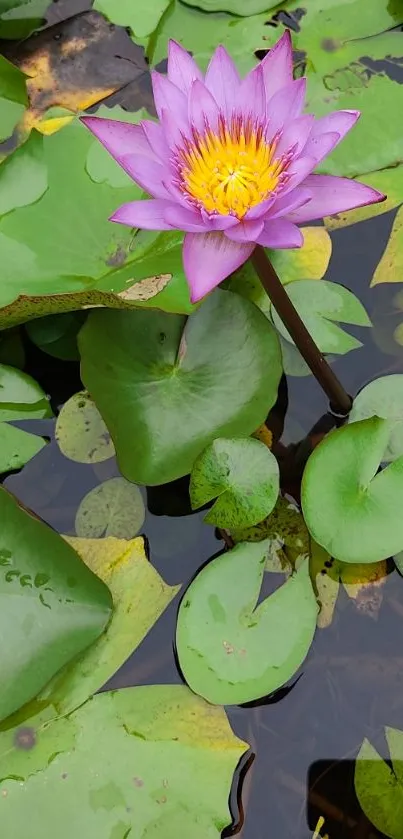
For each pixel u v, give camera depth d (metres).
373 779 0.69
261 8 0.89
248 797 0.69
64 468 0.77
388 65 0.86
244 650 0.70
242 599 0.71
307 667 0.71
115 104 0.87
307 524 0.71
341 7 0.88
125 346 0.76
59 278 0.76
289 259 0.80
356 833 0.68
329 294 0.79
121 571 0.73
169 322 0.76
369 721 0.71
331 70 0.86
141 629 0.71
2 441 0.77
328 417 0.78
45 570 0.70
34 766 0.68
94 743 0.69
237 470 0.72
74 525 0.75
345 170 0.82
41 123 0.85
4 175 0.78
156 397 0.75
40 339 0.80
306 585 0.72
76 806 0.68
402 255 0.79
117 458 0.74
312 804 0.69
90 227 0.77
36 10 0.90
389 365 0.78
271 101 0.69
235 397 0.74
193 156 0.69
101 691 0.71
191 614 0.71
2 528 0.71
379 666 0.71
